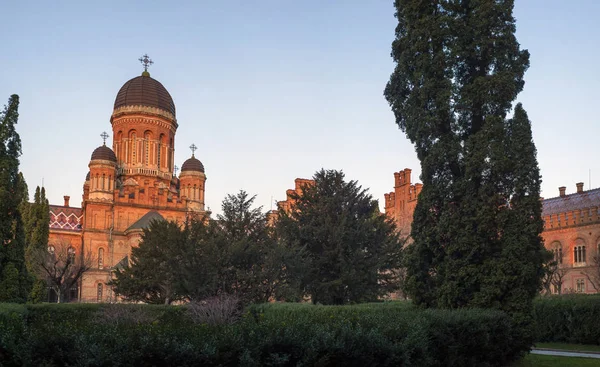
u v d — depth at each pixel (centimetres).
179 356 1139
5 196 3200
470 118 2445
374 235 4019
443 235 2314
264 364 1252
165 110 8500
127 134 8225
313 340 1307
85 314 2958
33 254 5306
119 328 1230
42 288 5416
